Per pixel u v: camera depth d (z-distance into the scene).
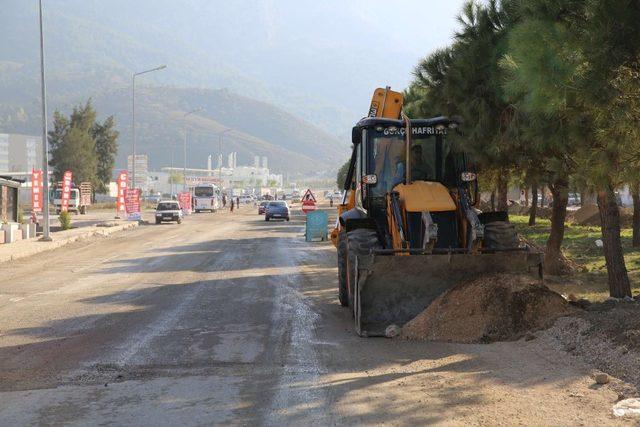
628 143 7.90
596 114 8.01
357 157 12.98
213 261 23.08
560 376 7.38
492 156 13.49
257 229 43.91
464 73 13.28
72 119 97.25
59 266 22.02
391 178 11.62
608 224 11.77
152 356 8.93
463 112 13.16
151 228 45.44
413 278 10.22
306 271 19.86
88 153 94.25
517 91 8.38
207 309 12.98
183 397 6.98
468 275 10.27
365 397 6.88
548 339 8.95
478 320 9.62
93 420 6.28
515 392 6.89
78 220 56.25
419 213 10.62
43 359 8.88
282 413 6.40
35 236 34.59
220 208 93.00
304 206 44.78
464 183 11.59
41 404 6.80
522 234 30.75
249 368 8.21
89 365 8.48
